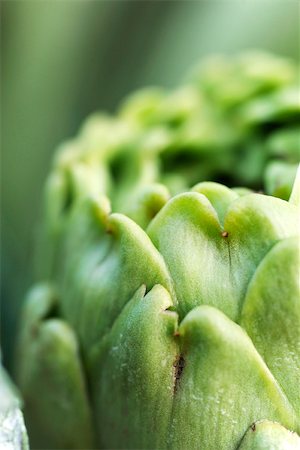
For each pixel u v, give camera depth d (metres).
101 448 0.31
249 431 0.26
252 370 0.26
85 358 0.30
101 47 0.45
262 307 0.26
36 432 0.33
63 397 0.31
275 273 0.25
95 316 0.29
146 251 0.27
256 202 0.26
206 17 0.46
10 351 0.39
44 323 0.31
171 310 0.26
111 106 0.46
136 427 0.28
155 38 0.46
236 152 0.37
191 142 0.36
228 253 0.26
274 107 0.35
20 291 0.41
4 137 0.45
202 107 0.39
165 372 0.26
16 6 0.44
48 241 0.35
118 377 0.28
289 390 0.26
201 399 0.26
